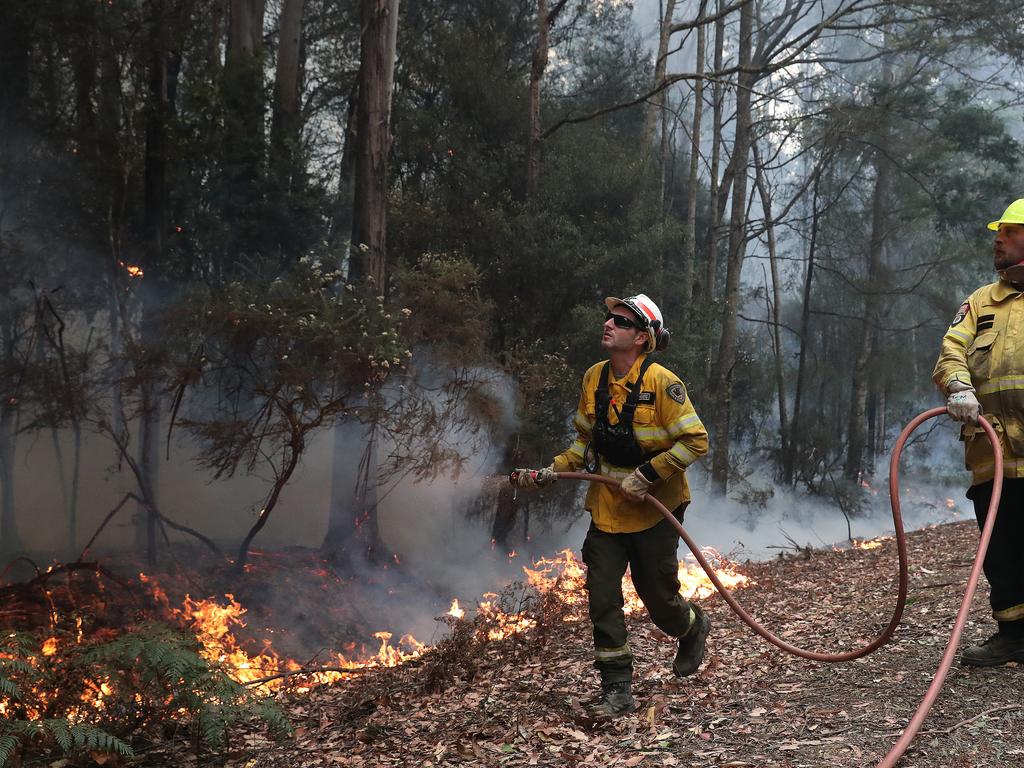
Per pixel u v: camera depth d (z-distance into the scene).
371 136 13.91
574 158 18.09
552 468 4.54
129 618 10.09
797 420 29.12
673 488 4.29
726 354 24.89
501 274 16.50
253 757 4.34
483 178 17.91
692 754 3.52
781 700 4.09
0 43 13.93
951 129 25.58
